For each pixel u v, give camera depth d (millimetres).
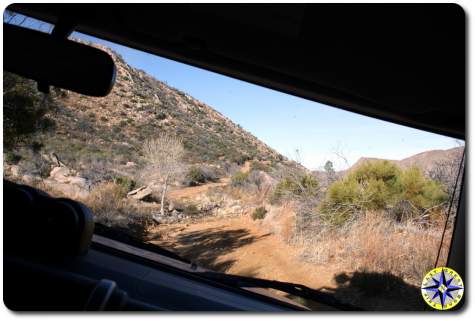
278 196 13375
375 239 8039
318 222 10141
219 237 10141
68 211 1885
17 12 2588
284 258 8664
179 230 9648
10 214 1801
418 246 7551
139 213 7531
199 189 19500
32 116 6535
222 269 7461
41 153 7355
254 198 17109
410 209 9219
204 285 2059
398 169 10359
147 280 1878
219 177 22922
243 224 13156
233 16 2445
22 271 1199
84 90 1868
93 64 1822
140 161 10727
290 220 11141
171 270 2145
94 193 6250
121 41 3000
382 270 7066
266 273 7578
